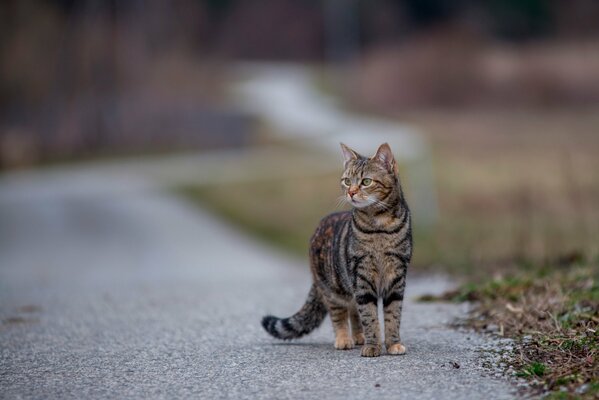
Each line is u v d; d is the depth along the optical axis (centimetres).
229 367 782
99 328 999
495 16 7019
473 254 1509
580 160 3077
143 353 854
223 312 1094
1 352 875
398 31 7731
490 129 4478
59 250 2266
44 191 3725
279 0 9075
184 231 2611
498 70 5519
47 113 5741
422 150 3712
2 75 5756
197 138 5353
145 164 4653
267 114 5897
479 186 2778
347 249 829
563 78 5241
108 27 5988
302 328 886
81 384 741
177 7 6194
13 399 701
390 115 5400
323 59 8838
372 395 672
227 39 8875
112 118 5662
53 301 1238
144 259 2062
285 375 746
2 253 2238
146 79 5956
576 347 762
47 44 5847
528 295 1002
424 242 1966
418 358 786
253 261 2022
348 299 852
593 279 1045
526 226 1766
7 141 5222
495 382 693
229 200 3169
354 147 4181
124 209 3111
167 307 1149
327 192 3139
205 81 6462
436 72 5559
